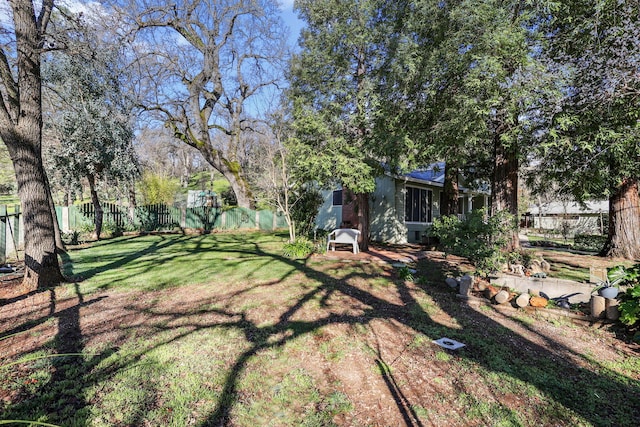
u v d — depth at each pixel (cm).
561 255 1155
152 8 1308
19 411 251
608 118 609
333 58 962
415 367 335
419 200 1639
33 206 607
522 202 2467
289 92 1170
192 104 1780
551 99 613
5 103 623
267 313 482
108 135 1314
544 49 666
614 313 450
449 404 276
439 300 570
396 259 977
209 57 1683
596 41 592
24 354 340
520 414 264
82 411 252
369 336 408
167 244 1285
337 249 1223
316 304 529
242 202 2127
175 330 412
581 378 324
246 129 2297
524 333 435
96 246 1212
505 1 632
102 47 958
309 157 968
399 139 845
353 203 1493
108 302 523
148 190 2314
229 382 300
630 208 1035
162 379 301
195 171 5141
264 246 1236
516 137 656
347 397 283
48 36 647
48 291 581
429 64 719
